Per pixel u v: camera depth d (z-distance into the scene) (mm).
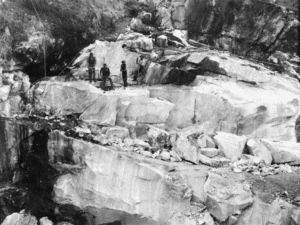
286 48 21953
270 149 14414
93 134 14039
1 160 13836
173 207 11961
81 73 17266
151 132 14453
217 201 11688
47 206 13398
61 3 19297
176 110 15688
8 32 16734
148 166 12258
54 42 17812
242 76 17109
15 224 12695
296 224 11273
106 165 12734
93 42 19625
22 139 13930
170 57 17688
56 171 13602
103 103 14820
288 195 11953
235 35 21844
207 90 15805
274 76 17750
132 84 17250
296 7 23547
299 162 14172
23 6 17859
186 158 13438
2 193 13438
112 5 22047
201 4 21734
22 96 15656
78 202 13055
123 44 18703
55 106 15312
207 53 18609
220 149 14117
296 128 15727
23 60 16828
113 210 12586
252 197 11938
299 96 16484
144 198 12219
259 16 21562
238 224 11867
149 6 22875
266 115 15383
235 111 15273
